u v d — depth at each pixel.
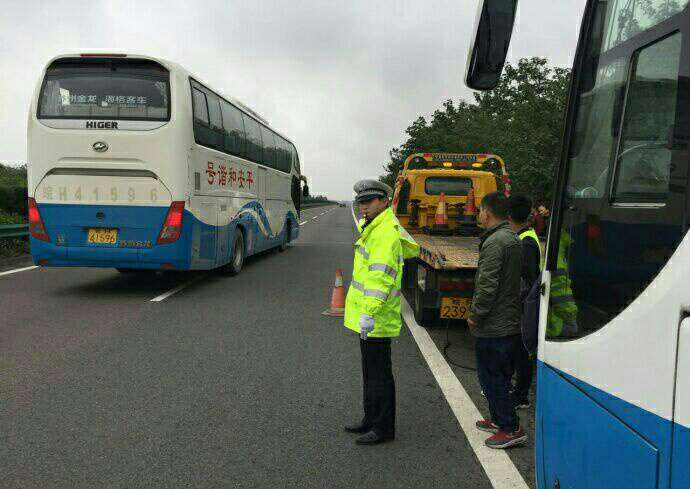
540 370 2.43
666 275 1.52
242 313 8.28
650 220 1.63
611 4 2.09
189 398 4.80
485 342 3.95
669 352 1.46
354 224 35.97
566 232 2.24
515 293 3.93
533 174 21.31
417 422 4.39
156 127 8.98
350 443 3.98
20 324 7.36
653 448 1.50
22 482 3.35
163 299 9.28
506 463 3.71
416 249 3.99
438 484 3.43
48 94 9.05
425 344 6.71
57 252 9.11
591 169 2.09
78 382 5.14
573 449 2.01
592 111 2.16
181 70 9.23
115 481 3.38
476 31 2.81
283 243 17.27
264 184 14.46
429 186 11.09
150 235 9.09
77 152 8.97
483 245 3.93
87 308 8.45
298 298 9.55
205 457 3.72
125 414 4.42
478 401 4.86
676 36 1.64
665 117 1.65
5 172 27.89
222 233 10.96
